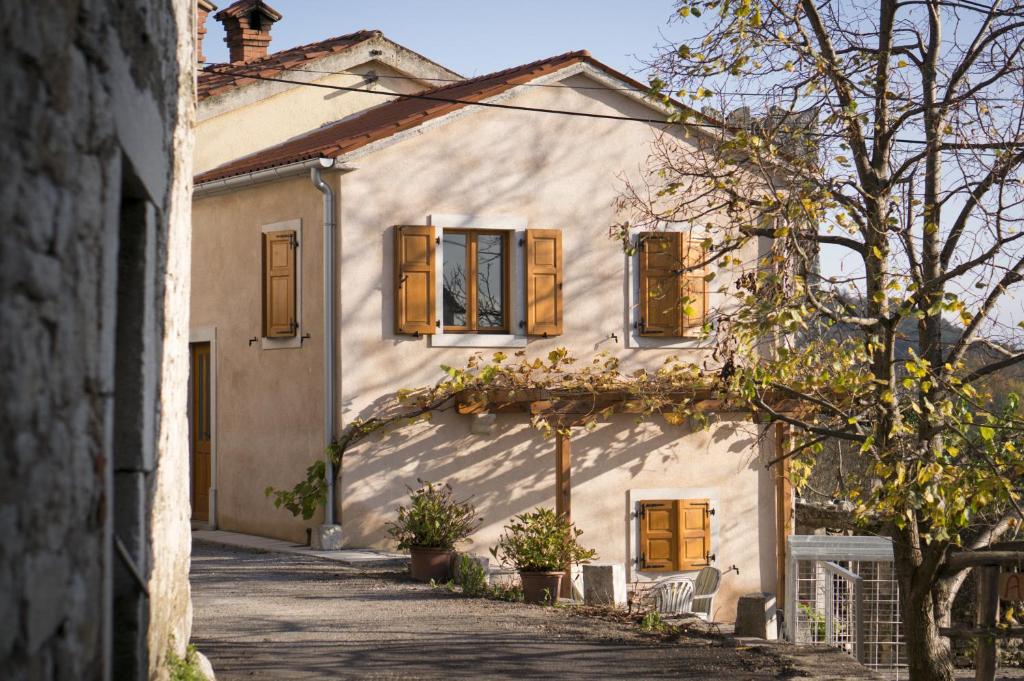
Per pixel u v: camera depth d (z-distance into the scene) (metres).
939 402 9.84
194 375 16.41
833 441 12.91
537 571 11.62
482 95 14.60
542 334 14.84
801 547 13.47
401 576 12.44
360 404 13.90
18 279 2.67
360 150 13.88
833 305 10.30
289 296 14.49
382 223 14.12
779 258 9.92
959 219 10.42
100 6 3.44
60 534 2.98
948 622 10.45
